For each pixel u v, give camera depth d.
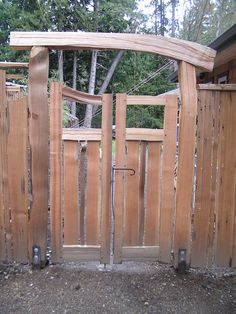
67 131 2.75
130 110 16.03
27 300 2.41
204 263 2.91
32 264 2.85
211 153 2.77
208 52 2.66
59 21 16.52
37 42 2.59
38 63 2.64
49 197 3.05
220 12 20.19
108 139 2.76
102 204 2.83
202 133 2.74
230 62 6.13
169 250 2.90
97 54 17.14
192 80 2.68
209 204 2.84
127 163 2.80
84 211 2.90
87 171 2.81
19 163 2.78
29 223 2.84
